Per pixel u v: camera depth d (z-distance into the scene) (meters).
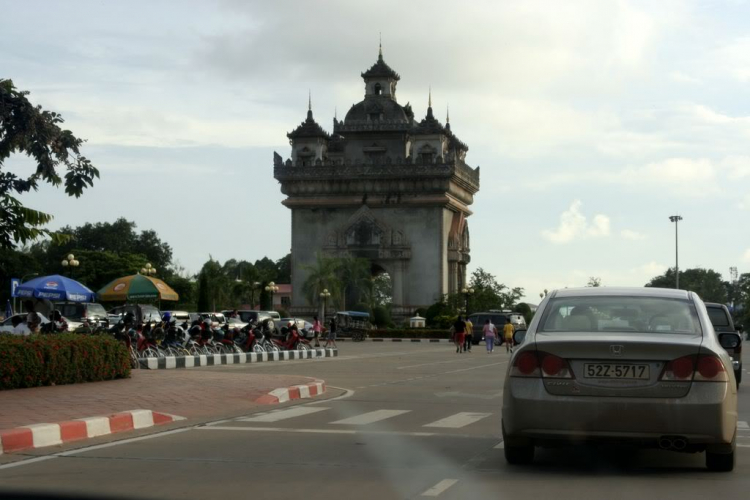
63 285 36.03
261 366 35.59
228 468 10.59
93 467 10.64
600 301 11.04
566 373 9.92
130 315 35.66
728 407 9.77
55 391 19.28
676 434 9.65
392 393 22.27
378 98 102.06
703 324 10.52
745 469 10.77
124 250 139.38
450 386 24.88
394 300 97.62
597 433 9.77
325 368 34.34
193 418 15.91
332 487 9.47
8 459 11.21
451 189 98.56
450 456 11.66
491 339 54.22
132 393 19.00
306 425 14.93
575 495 9.10
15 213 19.44
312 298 93.69
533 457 11.23
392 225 98.44
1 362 19.31
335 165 98.12
